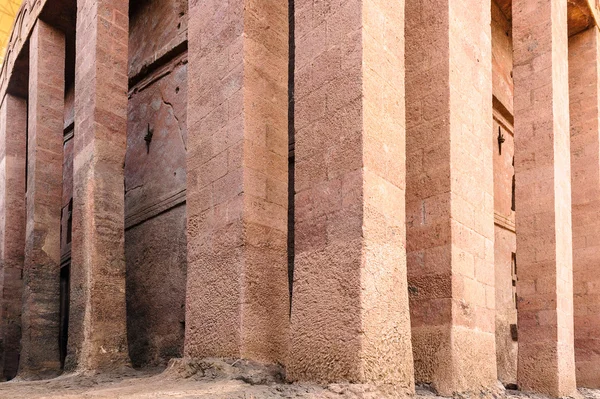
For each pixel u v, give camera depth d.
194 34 6.90
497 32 12.72
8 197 14.59
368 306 4.34
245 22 6.12
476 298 5.86
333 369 4.37
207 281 6.02
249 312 5.59
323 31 5.09
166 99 11.49
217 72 6.40
